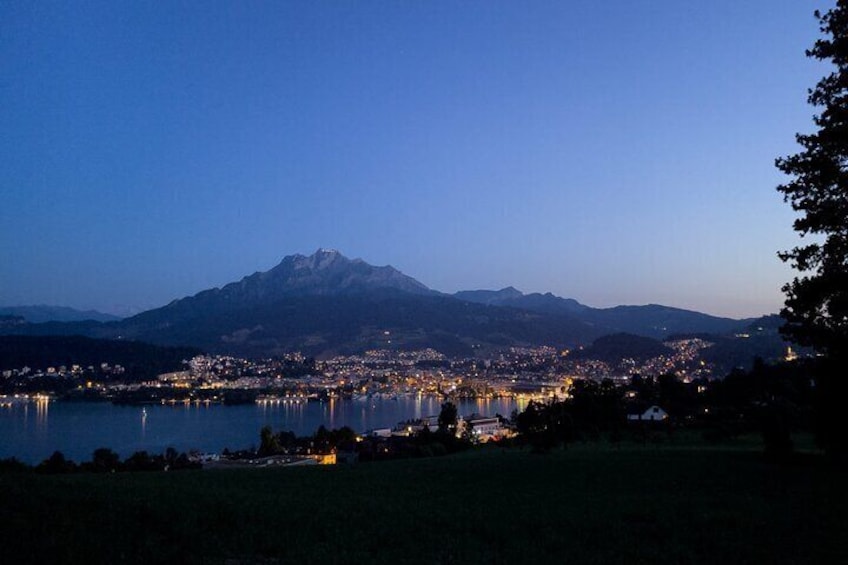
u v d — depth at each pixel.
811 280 31.70
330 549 16.81
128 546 15.70
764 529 20.48
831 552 17.78
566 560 16.80
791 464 38.19
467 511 23.28
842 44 30.59
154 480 30.62
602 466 38.75
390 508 23.41
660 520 21.94
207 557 15.52
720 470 35.81
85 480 27.61
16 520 16.78
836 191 31.03
